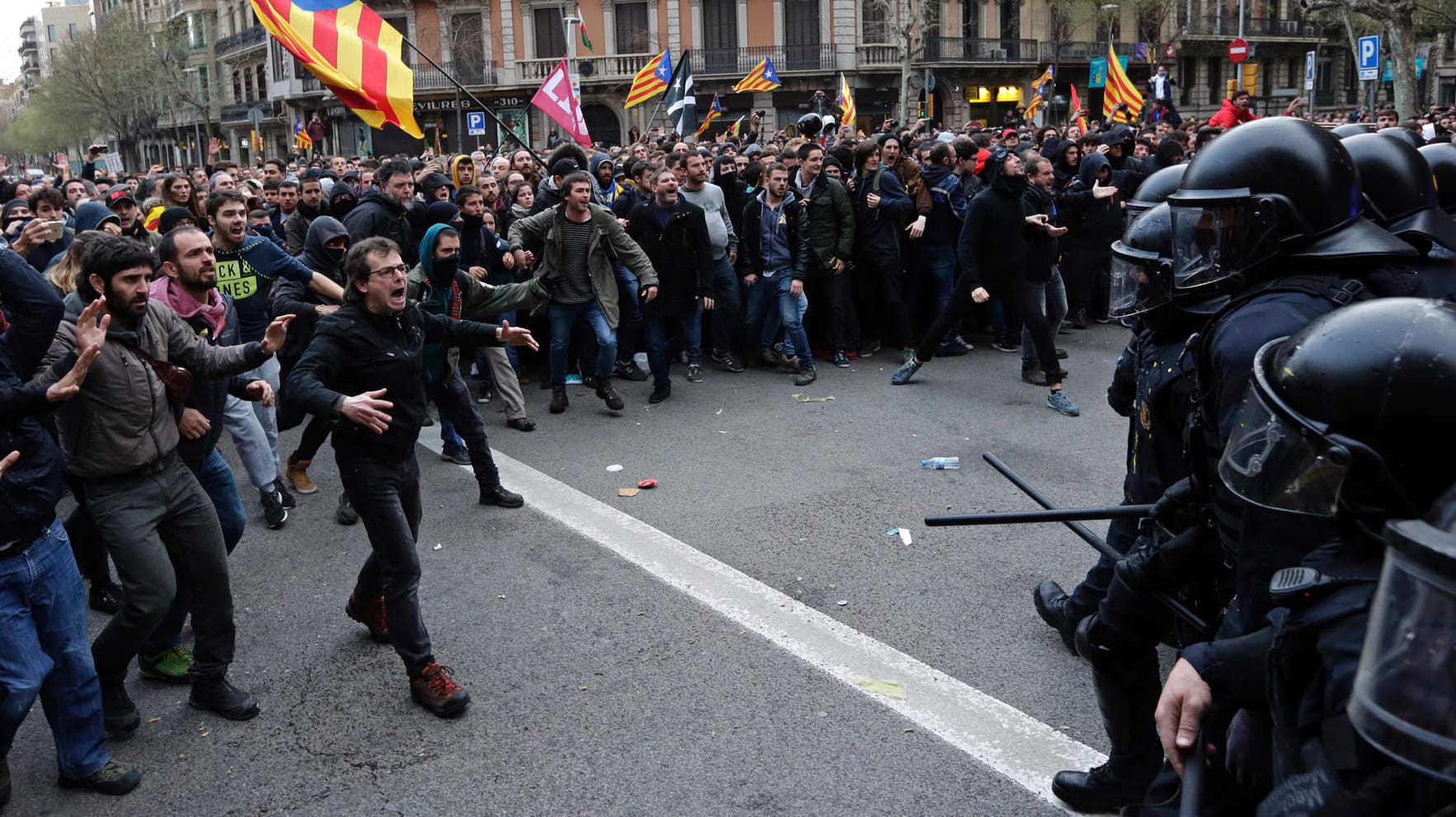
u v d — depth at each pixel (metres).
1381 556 1.65
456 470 6.97
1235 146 2.63
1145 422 3.25
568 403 8.33
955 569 5.21
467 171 9.59
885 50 40.25
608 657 4.43
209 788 3.62
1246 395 1.91
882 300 9.91
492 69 41.44
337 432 4.01
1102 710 3.16
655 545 5.59
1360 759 1.51
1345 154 2.63
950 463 6.75
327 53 8.52
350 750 3.82
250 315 6.17
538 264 8.25
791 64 39.88
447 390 6.05
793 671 4.26
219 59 55.31
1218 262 2.70
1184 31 45.22
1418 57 38.56
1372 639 1.40
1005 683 4.12
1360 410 1.61
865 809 3.39
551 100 13.27
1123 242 3.42
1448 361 1.57
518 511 6.17
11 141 89.25
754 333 9.47
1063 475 6.57
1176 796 2.87
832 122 17.73
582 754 3.74
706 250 8.72
